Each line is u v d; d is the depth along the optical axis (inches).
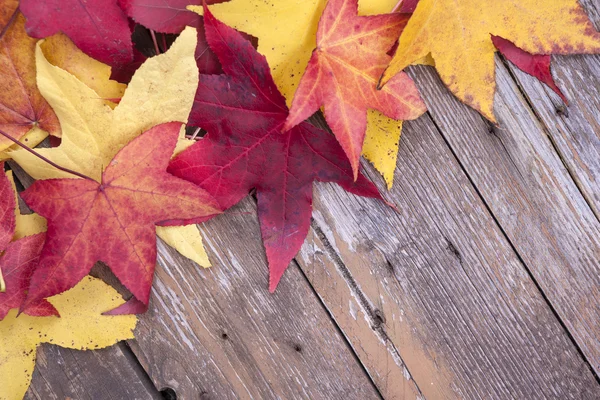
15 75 27.5
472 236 30.3
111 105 28.2
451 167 30.1
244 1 27.4
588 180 30.4
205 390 29.8
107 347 29.4
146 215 27.6
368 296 30.2
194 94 27.4
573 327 30.7
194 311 29.6
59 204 27.2
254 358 29.9
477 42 28.2
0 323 28.3
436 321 30.4
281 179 28.6
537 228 30.4
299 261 29.9
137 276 27.7
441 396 30.5
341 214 30.0
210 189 28.2
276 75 28.3
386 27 27.6
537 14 28.0
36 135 28.2
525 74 30.1
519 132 30.2
